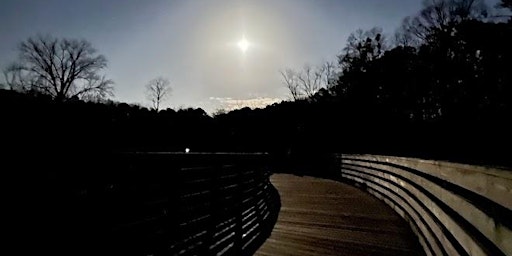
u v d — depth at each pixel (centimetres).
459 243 237
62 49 3681
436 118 2925
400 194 691
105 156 187
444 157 1947
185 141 3145
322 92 3403
